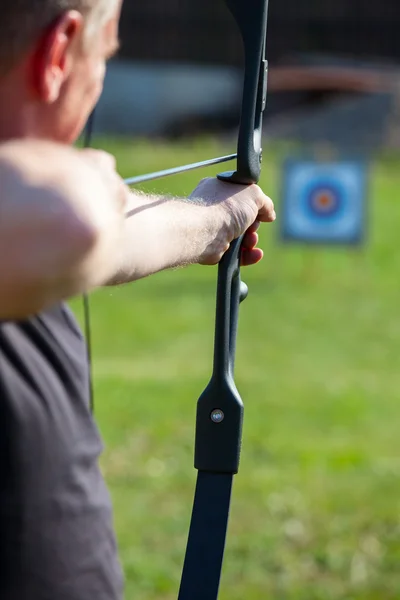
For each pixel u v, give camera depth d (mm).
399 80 20828
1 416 1273
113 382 7992
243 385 7992
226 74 22812
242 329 10172
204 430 1694
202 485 1698
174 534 5137
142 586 4547
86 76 1298
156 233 1523
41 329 1351
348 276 12984
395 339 9930
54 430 1318
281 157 18766
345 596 4504
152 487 5812
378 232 14875
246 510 5430
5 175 1069
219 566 1660
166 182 16453
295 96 21062
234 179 1731
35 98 1245
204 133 22516
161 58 21828
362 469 6113
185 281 12609
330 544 5012
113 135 22109
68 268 1054
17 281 1047
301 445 6551
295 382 8148
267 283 12492
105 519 1422
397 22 21562
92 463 1412
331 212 13336
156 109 22703
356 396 7746
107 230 1072
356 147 20375
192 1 21594
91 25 1263
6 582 1295
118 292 11812
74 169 1107
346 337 9953
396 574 4723
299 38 21719
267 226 15188
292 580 4641
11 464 1276
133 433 6773
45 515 1310
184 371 8539
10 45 1203
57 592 1327
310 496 5648
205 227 1610
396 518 5348
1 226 1044
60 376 1357
